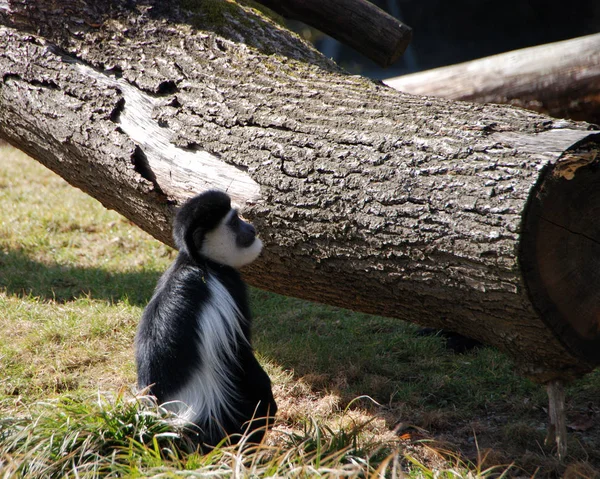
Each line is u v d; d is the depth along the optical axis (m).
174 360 6.22
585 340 6.01
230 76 8.30
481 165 5.88
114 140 8.23
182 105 8.13
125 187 8.35
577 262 5.75
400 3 46.81
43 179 18.11
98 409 6.33
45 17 9.47
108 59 8.90
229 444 6.14
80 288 11.23
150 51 8.88
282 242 7.20
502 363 8.80
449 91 12.34
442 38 46.91
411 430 7.41
